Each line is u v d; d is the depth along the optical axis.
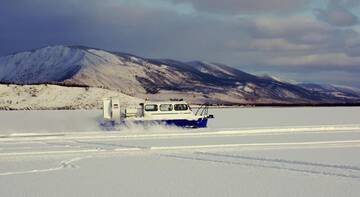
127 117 39.50
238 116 80.88
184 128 39.53
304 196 13.02
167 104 39.72
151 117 39.19
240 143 28.03
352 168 18.03
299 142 28.50
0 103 127.19
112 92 133.50
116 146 26.58
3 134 35.56
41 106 124.50
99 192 13.68
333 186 14.36
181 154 22.59
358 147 25.53
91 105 122.75
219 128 41.09
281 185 14.55
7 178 16.08
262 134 35.03
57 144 28.14
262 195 13.16
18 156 22.00
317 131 38.00
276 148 25.14
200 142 28.73
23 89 135.88
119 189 14.07
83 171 17.52
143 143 28.28
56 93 131.25
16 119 66.00
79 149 25.05
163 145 26.91
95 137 32.25
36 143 28.86
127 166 18.75
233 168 18.06
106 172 17.25
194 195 13.19
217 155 22.16
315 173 16.80
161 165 18.97
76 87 137.75
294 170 17.52
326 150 24.17
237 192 13.55
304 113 100.81
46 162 19.97
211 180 15.48
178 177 16.09
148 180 15.55
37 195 13.34
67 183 15.09
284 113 100.88
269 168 18.06
